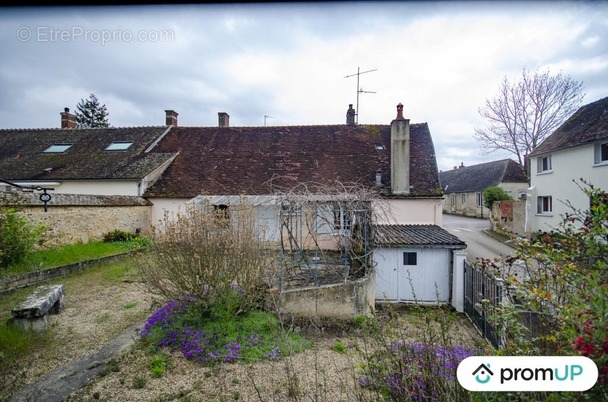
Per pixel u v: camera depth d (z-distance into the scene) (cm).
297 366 604
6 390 511
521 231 2334
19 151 2295
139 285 1016
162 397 500
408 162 1641
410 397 356
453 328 823
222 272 714
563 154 1897
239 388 527
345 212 1018
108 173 1891
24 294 887
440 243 1067
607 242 379
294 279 941
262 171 1902
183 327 687
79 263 1170
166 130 2380
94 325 739
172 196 1811
